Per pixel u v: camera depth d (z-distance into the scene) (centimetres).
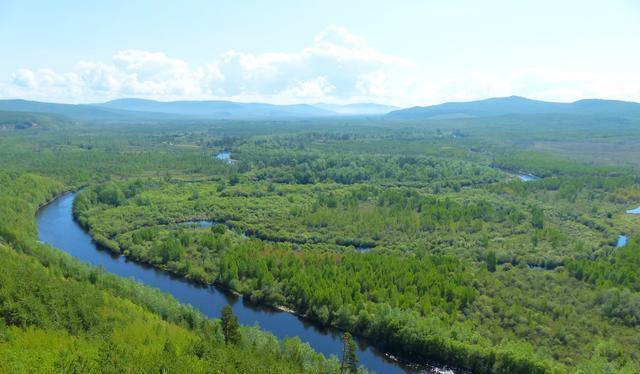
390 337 13400
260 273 16600
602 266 16900
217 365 9425
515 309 14012
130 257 19688
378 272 16138
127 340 10894
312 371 10531
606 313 14150
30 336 10025
